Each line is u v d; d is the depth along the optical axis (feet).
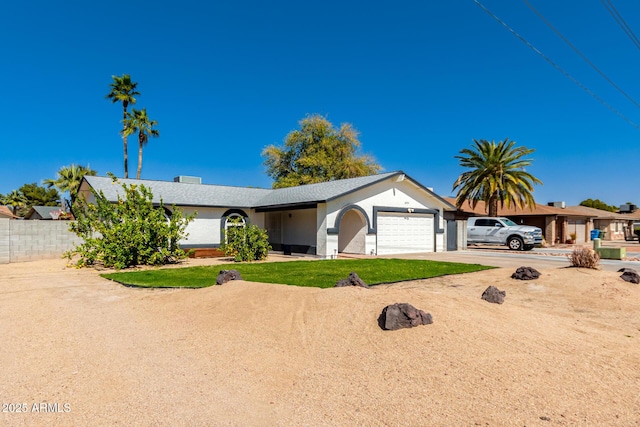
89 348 17.56
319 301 21.30
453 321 18.25
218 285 27.58
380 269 44.55
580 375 13.85
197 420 11.34
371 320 18.38
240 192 82.28
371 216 66.90
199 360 16.05
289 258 62.08
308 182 130.93
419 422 11.08
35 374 14.61
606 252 61.00
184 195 71.00
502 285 33.96
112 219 48.78
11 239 53.57
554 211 110.01
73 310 24.88
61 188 140.97
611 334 19.66
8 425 11.01
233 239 56.75
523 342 16.76
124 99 128.47
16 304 26.66
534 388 12.87
